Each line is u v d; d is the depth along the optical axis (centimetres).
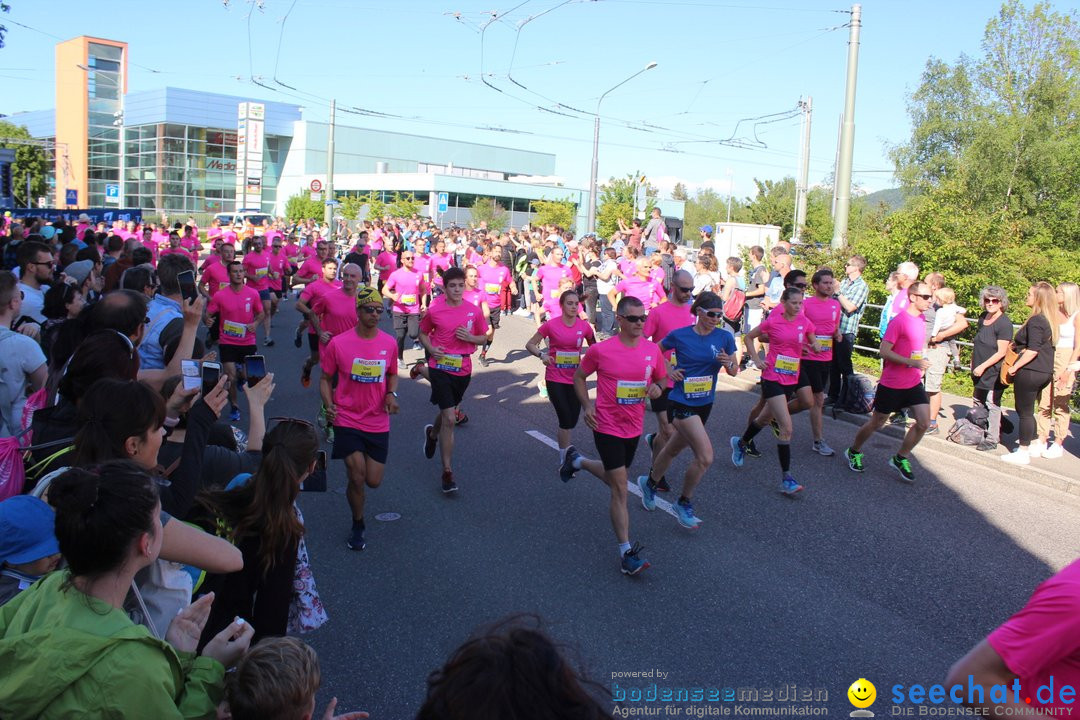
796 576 579
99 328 455
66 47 6925
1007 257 1554
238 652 276
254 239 1489
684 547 626
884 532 671
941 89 3600
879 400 800
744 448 849
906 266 1050
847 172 1722
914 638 495
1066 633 200
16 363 528
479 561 588
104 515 222
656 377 597
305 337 1642
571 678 163
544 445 902
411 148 7862
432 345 738
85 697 215
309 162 7194
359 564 579
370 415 600
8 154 2394
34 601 230
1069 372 862
